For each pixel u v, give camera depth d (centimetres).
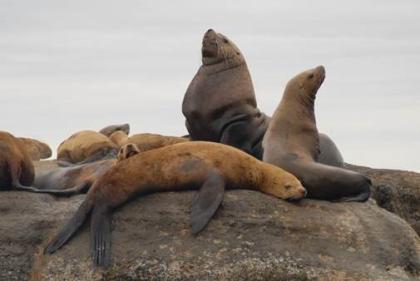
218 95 5319
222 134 5300
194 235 4097
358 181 4484
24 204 4544
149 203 4212
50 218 4444
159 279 4009
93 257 4047
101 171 4888
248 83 5400
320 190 4497
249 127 5294
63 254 4088
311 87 4772
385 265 4178
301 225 4200
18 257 4309
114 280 4012
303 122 4731
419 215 6100
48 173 5284
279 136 4688
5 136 4812
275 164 4581
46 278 4059
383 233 4300
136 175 4212
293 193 4284
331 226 4234
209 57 5447
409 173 6328
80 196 4731
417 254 4284
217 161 4272
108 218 4153
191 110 5356
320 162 5147
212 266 4028
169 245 4078
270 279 4044
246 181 4319
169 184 4228
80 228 4172
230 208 4184
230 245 4084
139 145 5934
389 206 6084
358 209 4400
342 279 4066
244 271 4034
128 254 4053
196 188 4250
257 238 4122
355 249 4194
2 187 4756
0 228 4388
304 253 4116
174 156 4262
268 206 4241
